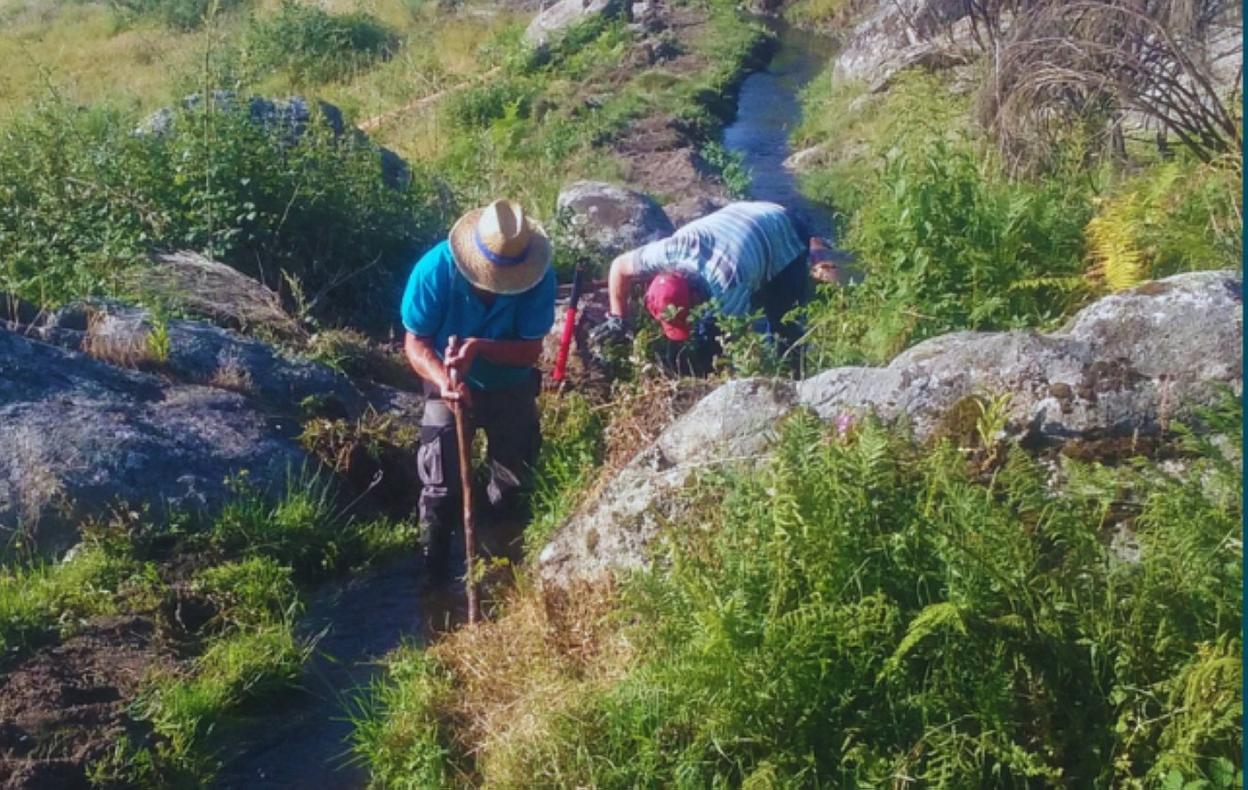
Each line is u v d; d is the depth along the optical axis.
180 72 16.77
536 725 4.58
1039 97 9.83
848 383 5.29
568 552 5.48
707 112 19.83
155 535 6.27
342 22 24.69
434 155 17.39
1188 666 4.02
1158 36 9.89
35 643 5.50
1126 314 5.12
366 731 4.99
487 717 4.85
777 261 7.76
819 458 4.64
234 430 6.96
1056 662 4.18
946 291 7.54
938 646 4.21
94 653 5.47
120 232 9.06
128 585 5.92
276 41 23.86
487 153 15.23
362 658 5.71
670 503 5.18
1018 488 4.56
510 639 5.26
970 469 4.88
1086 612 4.23
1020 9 10.90
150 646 5.57
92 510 6.30
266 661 5.42
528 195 13.25
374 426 7.41
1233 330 4.99
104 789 4.72
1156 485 4.51
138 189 9.67
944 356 5.25
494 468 6.57
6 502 6.22
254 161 9.91
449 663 5.25
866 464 4.49
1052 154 9.65
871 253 8.35
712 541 4.82
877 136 14.76
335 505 6.88
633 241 11.15
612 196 11.48
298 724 5.25
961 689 4.18
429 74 22.59
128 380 7.11
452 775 4.71
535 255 6.07
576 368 7.85
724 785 4.21
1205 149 9.09
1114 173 9.40
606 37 24.16
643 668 4.57
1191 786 3.83
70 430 6.51
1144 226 7.48
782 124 20.05
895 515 4.45
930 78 12.88
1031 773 3.99
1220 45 11.04
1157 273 7.36
